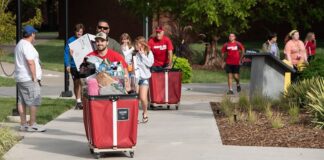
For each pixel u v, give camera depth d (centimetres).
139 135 2244
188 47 6169
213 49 5941
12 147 2006
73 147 2027
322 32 8825
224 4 5278
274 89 3111
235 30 5706
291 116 2505
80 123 2533
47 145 2058
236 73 3888
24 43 2288
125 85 1948
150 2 5531
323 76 3117
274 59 3073
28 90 2295
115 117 1841
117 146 1848
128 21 9112
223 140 2133
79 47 2381
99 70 1933
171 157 1862
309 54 4397
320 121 2330
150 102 2994
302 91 2822
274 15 5809
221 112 2844
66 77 3538
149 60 2542
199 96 3675
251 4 5356
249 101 2902
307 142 2077
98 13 9262
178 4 5506
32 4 10062
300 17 5909
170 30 6203
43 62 6222
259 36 8956
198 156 1873
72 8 9381
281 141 2094
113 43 2366
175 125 2478
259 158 1847
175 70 2973
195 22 5516
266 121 2467
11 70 5297
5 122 2547
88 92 1897
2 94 3675
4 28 3188
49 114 2731
